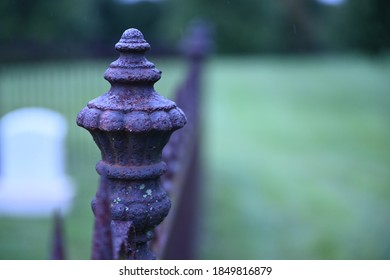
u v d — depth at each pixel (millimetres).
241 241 8312
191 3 37875
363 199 10578
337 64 36531
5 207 7605
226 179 11945
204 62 12594
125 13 28703
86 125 1495
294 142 16266
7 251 6230
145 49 1522
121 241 1525
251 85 28500
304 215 9625
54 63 12742
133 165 1526
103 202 1529
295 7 30984
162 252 2318
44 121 7930
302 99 24328
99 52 12109
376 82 28188
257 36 38812
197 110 7250
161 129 1479
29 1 20906
